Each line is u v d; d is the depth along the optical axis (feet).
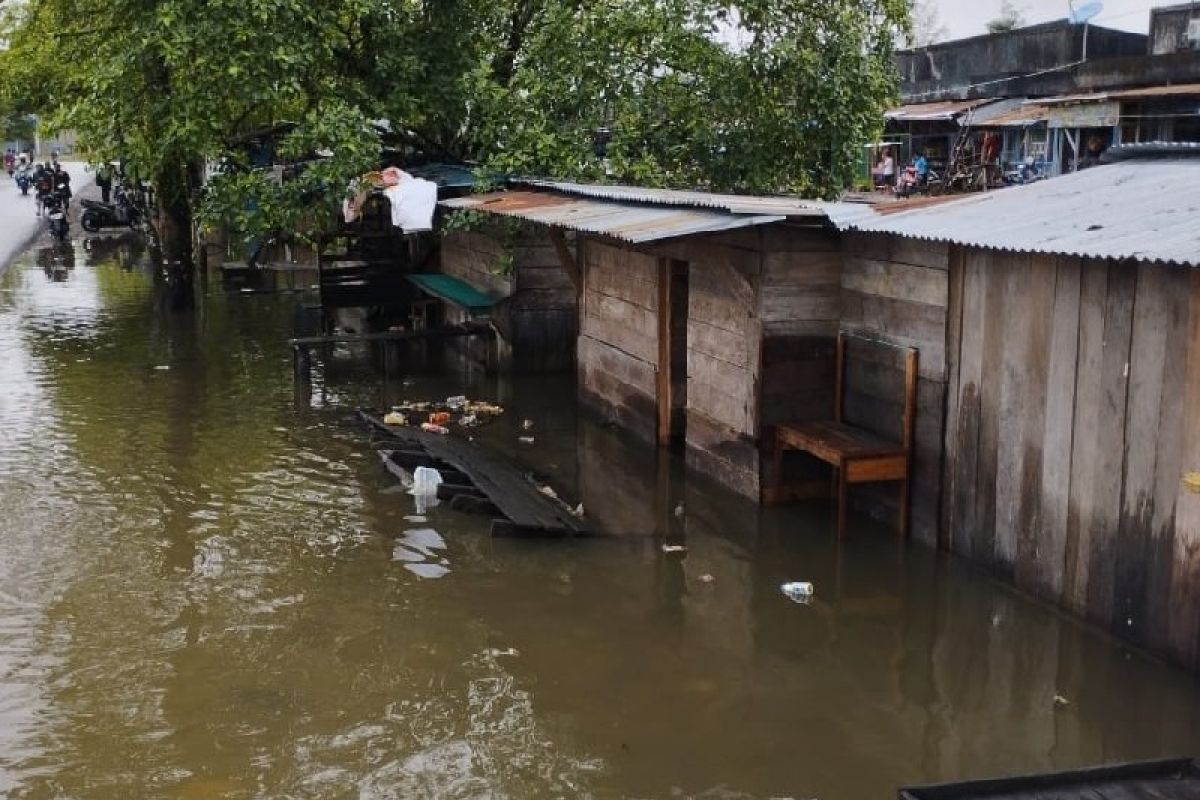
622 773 18.02
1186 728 18.67
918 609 23.91
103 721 19.70
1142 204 21.80
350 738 19.15
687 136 49.08
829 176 50.11
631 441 37.78
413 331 48.44
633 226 29.48
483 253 50.06
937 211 25.17
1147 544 19.95
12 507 30.89
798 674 21.33
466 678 21.30
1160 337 19.43
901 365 26.78
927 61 90.94
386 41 49.14
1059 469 22.08
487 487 31.68
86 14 54.75
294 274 76.89
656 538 28.58
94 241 101.65
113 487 32.73
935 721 19.51
